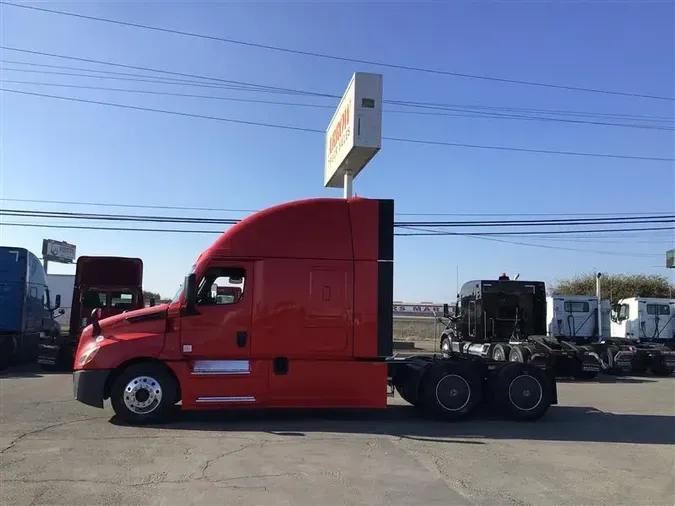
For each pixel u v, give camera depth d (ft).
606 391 50.03
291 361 31.19
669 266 96.17
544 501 18.95
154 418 30.25
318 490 19.34
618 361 64.34
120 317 31.09
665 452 26.37
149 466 21.83
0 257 59.57
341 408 33.88
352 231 32.09
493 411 36.40
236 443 25.93
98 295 62.13
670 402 42.96
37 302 66.74
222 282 31.35
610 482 21.30
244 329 30.99
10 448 24.50
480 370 34.83
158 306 31.91
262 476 20.79
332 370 31.35
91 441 25.96
